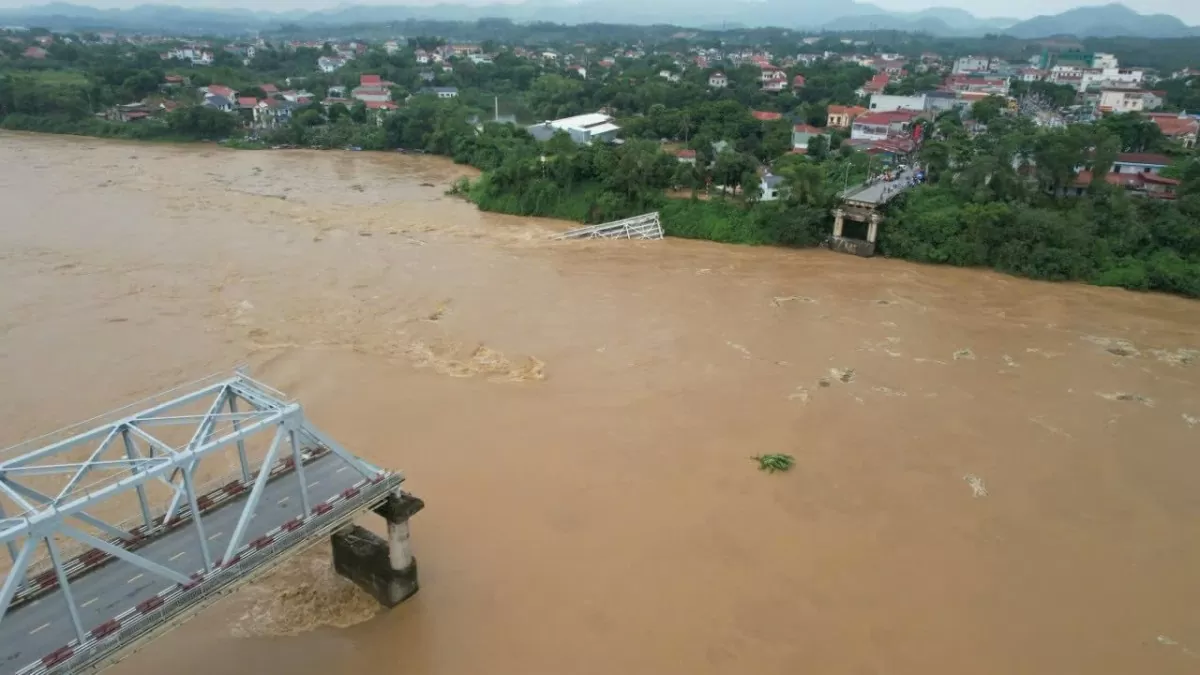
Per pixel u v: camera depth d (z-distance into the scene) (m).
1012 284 70.25
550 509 35.03
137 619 22.09
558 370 49.00
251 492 27.39
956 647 28.20
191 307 57.66
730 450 40.41
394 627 28.31
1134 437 42.97
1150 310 64.19
